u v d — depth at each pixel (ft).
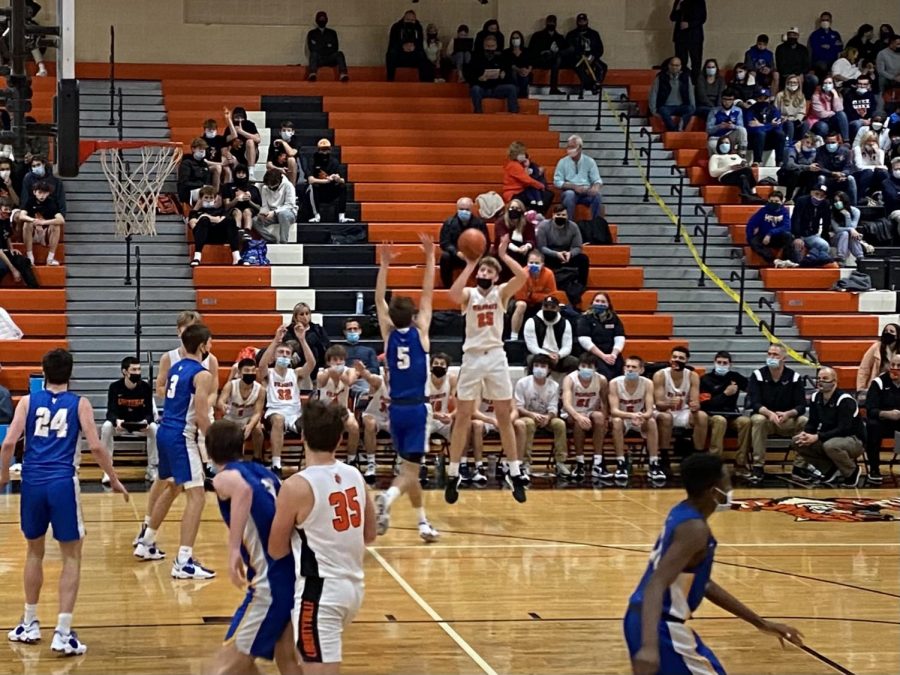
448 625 23.90
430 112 61.72
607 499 38.88
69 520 21.83
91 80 61.52
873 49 67.15
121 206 45.68
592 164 55.36
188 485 27.63
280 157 53.47
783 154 60.08
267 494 17.70
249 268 50.11
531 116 61.05
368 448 41.52
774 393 43.93
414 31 63.62
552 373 44.57
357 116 59.98
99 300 48.60
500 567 29.07
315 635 16.65
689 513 15.21
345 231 53.11
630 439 44.57
